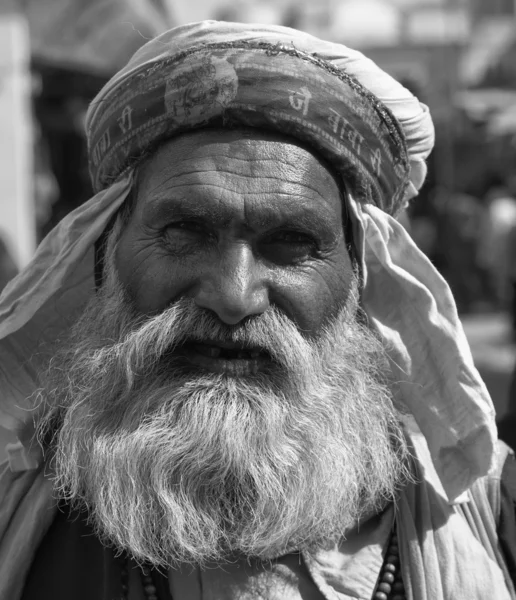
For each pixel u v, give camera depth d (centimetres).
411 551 149
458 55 832
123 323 152
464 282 1020
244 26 151
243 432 146
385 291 162
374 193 157
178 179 145
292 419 150
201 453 146
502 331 861
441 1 840
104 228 162
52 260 162
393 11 852
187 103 145
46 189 667
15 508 159
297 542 150
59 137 662
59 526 158
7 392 165
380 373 165
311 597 148
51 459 162
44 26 472
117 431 152
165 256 148
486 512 157
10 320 159
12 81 488
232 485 150
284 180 144
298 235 148
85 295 170
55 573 153
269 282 146
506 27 1047
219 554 149
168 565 151
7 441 178
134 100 150
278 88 144
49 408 165
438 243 1016
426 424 159
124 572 152
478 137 1020
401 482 159
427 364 158
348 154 149
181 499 147
